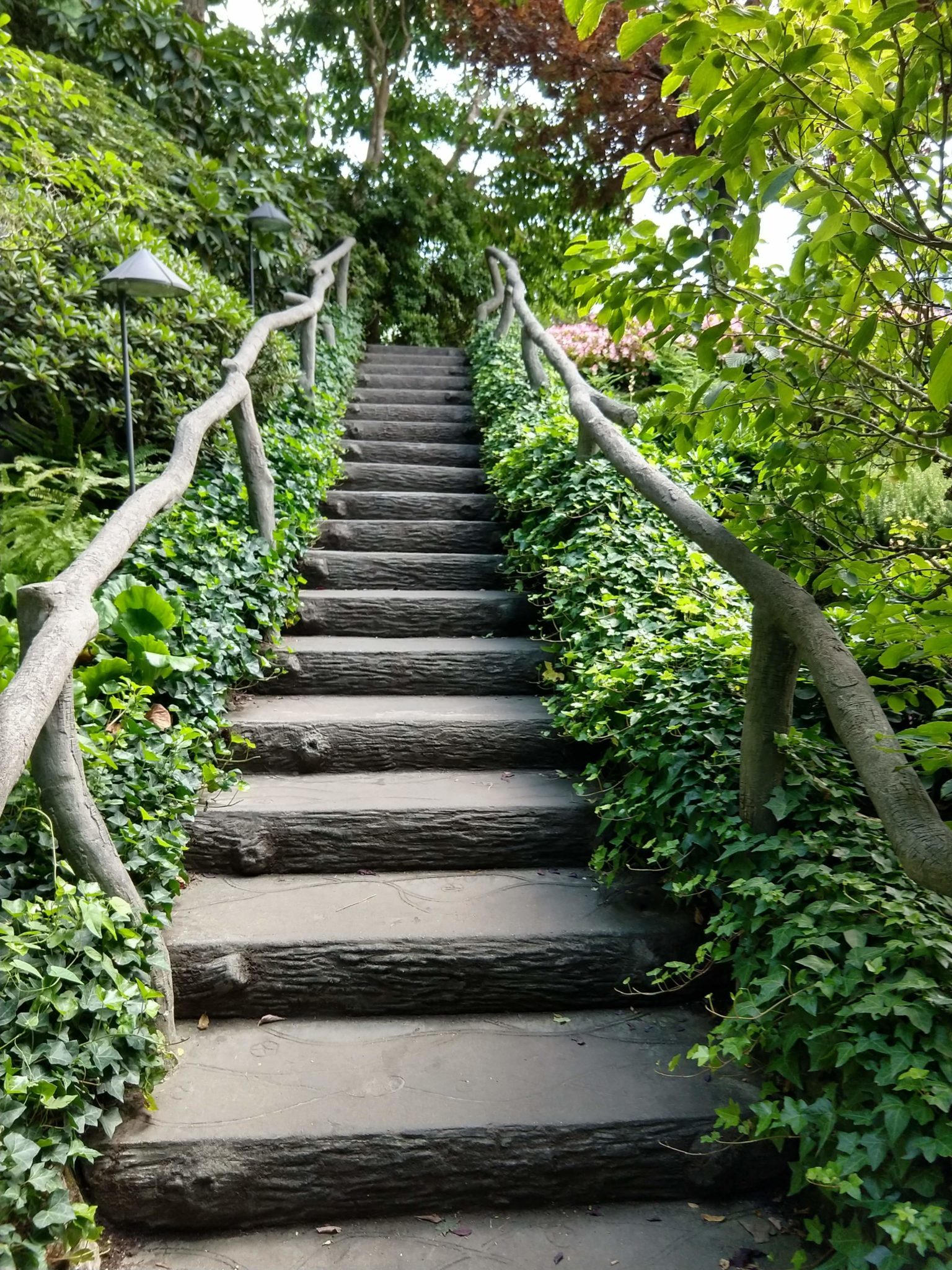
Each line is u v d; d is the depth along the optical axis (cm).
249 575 338
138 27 632
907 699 218
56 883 170
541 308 1155
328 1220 172
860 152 152
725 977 222
